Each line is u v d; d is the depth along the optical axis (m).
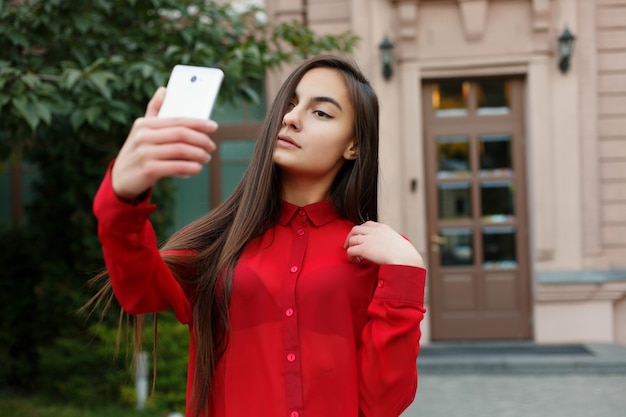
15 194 6.97
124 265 1.10
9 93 3.30
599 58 6.60
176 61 3.78
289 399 1.29
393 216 6.58
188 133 0.95
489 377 5.71
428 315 6.80
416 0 6.49
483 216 6.82
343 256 1.39
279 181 1.47
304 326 1.33
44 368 5.40
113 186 1.01
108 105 3.51
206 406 1.38
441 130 6.81
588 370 5.72
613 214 6.63
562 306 6.58
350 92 1.40
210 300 1.37
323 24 6.66
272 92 6.77
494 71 6.59
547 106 6.54
